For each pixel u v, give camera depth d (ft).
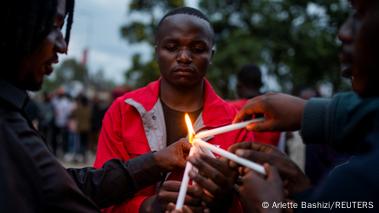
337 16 47.70
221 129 4.60
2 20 3.81
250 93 13.19
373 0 3.21
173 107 6.41
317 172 9.16
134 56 45.19
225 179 4.58
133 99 6.38
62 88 38.50
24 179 3.60
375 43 3.18
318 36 46.88
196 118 6.40
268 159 4.33
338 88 48.55
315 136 4.04
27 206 3.55
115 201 5.50
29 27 3.90
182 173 5.95
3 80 4.00
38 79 4.25
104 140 6.29
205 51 6.18
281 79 47.65
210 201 4.84
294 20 48.21
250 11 47.62
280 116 4.32
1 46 3.87
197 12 6.47
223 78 42.75
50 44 4.17
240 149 4.44
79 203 4.06
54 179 3.86
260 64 42.96
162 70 6.26
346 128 3.61
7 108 3.90
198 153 4.69
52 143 37.58
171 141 6.27
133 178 5.43
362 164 3.04
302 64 47.73
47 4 4.00
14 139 3.66
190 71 6.09
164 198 5.18
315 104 4.09
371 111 3.41
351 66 3.63
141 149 6.07
